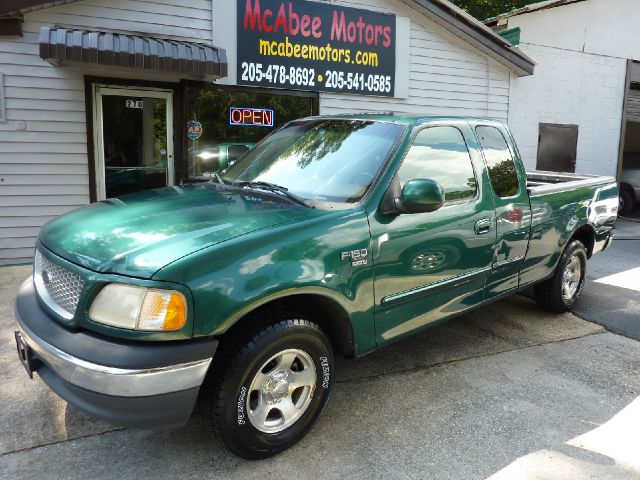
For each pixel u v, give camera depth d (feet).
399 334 11.00
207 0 24.44
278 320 8.91
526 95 35.27
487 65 32.94
